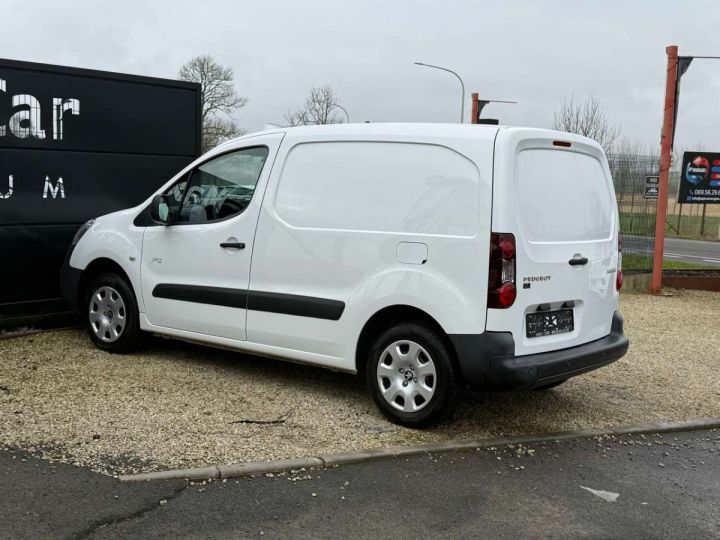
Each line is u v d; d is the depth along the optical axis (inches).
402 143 201.2
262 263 224.8
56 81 300.8
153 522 142.9
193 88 344.2
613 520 152.5
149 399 216.5
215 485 160.9
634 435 207.3
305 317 215.6
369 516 149.6
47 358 258.4
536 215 193.5
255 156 232.7
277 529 142.5
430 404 193.5
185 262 244.5
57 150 303.3
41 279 303.6
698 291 503.8
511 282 183.0
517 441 194.5
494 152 186.2
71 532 137.3
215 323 237.0
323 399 223.3
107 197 319.9
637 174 503.2
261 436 190.1
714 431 214.7
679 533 147.8
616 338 219.1
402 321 200.5
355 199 207.8
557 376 192.5
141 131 328.5
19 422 192.7
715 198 766.5
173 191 253.4
